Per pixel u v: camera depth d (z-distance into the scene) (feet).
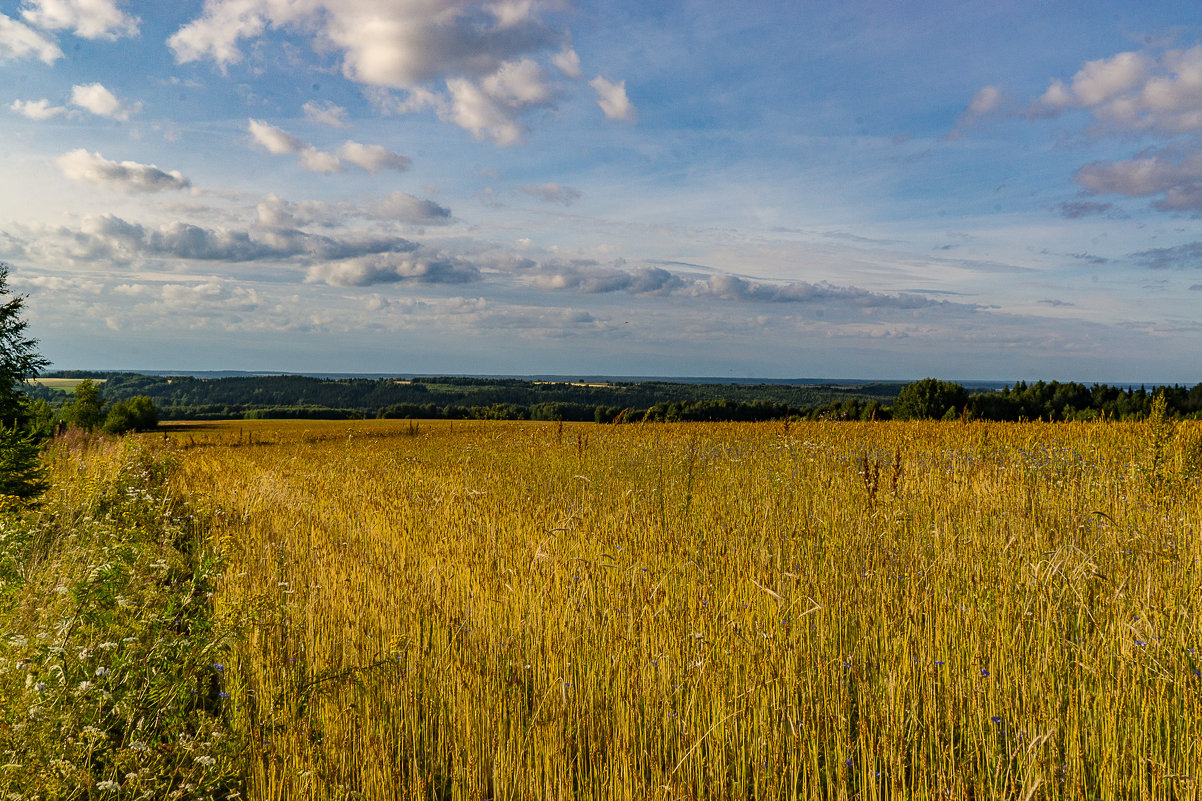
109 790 9.70
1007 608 14.80
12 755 9.72
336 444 104.32
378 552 24.18
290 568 22.77
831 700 11.95
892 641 13.70
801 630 14.26
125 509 28.58
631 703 12.11
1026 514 22.77
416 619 16.70
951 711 11.05
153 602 15.98
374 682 13.65
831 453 39.11
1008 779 9.48
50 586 17.12
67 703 11.16
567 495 32.01
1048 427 47.11
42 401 78.95
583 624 15.87
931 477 29.17
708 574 18.70
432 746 12.15
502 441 69.82
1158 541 18.94
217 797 10.84
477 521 27.37
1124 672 11.88
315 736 12.01
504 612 16.83
